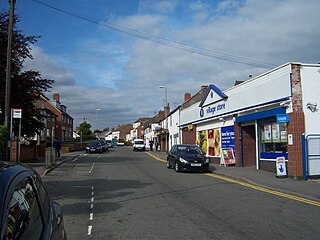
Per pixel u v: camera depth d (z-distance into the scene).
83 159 32.09
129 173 19.41
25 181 3.16
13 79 22.03
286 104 16.52
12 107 21.84
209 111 27.69
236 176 16.72
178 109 42.72
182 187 13.70
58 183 14.95
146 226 7.53
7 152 15.21
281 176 16.12
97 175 18.28
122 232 7.06
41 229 3.09
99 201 10.54
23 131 24.59
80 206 9.75
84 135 90.94
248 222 7.88
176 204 10.05
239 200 10.76
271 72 18.03
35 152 29.78
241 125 22.17
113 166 24.28
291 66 16.23
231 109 23.22
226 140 24.59
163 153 46.75
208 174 19.16
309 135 15.79
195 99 40.09
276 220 8.08
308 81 16.25
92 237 6.70
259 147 19.86
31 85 22.83
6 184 2.69
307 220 8.08
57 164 24.31
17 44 21.98
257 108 19.53
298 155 15.73
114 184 14.55
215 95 25.98
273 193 12.28
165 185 14.27
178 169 20.02
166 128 52.50
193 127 32.50
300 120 15.91
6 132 14.30
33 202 3.18
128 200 10.70
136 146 56.56
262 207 9.65
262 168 19.55
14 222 2.54
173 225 7.61
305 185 13.80
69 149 50.28
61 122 70.88
